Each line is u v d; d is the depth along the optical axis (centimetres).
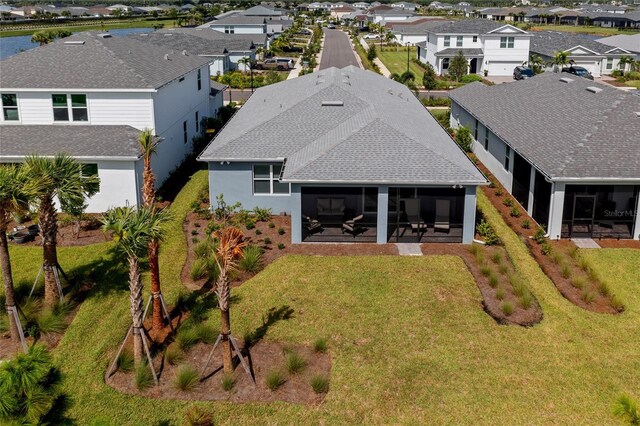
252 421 1382
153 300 1684
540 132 2766
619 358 1612
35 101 2895
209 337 1675
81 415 1402
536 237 2317
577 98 3012
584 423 1377
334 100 2844
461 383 1502
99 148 2638
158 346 1652
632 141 2403
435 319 1770
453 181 2184
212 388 1490
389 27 12688
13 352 1638
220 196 2556
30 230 2353
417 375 1530
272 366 1570
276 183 2588
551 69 7244
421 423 1376
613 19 13862
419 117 3200
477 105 3759
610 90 2956
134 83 2884
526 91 3594
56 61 3053
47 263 1809
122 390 1485
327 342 1664
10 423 1001
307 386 1495
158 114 2998
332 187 2392
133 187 2638
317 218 2438
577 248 2264
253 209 2608
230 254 1467
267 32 11175
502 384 1500
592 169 2255
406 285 1958
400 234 2348
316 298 1884
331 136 2523
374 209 2483
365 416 1398
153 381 1507
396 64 8606
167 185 3072
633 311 1852
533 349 1642
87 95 2886
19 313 1752
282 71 7738
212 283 2002
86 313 1814
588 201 2364
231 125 3027
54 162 1767
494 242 2281
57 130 2834
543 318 1792
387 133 2380
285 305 1852
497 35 7588
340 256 2167
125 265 2106
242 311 1828
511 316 1795
